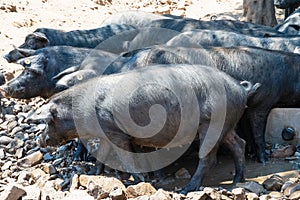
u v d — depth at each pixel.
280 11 20.25
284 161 9.20
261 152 9.20
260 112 9.16
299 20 13.58
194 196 7.27
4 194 7.37
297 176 8.53
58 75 8.99
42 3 19.41
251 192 7.79
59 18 18.11
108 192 7.43
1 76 11.34
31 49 10.38
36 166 8.93
